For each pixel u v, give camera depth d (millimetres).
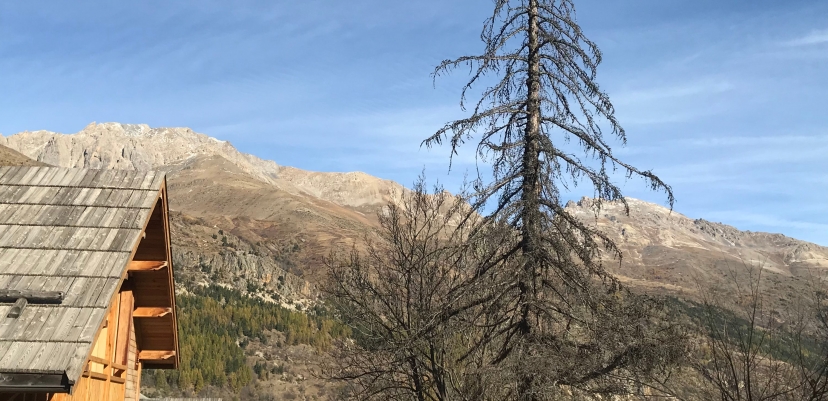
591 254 11500
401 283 16625
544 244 11695
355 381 17062
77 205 9242
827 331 7859
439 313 12336
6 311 7359
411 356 14812
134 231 8805
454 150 11984
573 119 12336
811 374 7590
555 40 12031
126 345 11336
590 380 10789
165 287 11469
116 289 7918
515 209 11664
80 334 7184
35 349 6973
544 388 10398
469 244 11820
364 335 16531
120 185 9758
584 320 11156
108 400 10609
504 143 12156
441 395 14586
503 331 12086
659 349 9570
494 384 11312
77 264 8148
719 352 8164
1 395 7902
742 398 7875
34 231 8664
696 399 8664
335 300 17234
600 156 11922
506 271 11633
